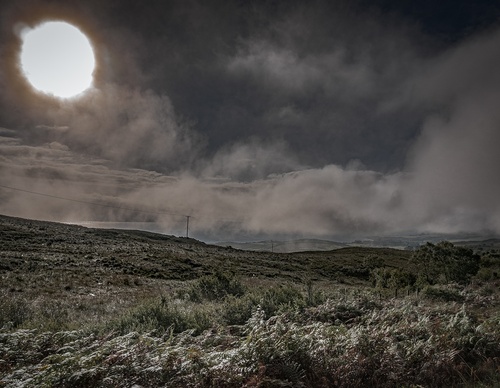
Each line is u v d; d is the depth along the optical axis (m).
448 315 11.42
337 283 46.16
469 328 8.79
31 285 22.69
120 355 5.99
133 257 45.91
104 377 5.57
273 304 12.67
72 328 10.08
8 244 43.25
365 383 6.38
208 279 22.16
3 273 26.06
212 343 7.86
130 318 10.34
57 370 5.62
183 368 5.75
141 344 6.70
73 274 29.08
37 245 45.69
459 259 33.56
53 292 21.36
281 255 83.44
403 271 30.42
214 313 12.24
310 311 11.90
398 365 6.64
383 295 18.92
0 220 69.00
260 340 6.44
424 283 26.62
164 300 14.88
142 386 5.48
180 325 10.26
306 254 91.94
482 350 7.74
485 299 17.66
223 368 5.80
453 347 7.67
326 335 7.91
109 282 27.94
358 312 12.09
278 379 5.73
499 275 33.44
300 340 6.95
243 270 47.72
